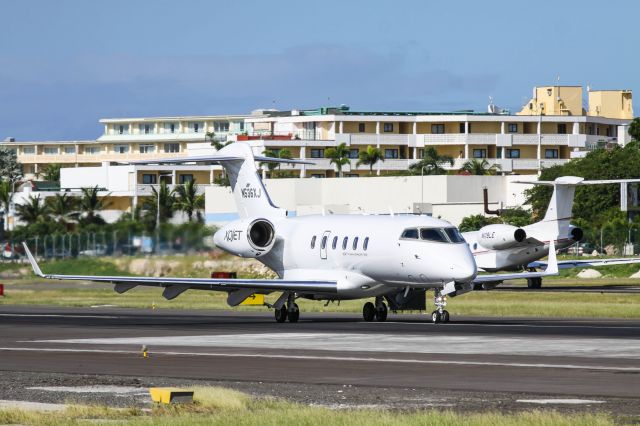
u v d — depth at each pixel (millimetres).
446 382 73000
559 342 99375
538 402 64375
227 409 62375
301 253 142875
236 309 170500
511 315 145000
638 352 90375
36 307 176875
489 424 55844
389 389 70312
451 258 125500
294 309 136250
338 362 85125
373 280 133625
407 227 129875
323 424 56406
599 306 154875
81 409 62250
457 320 135250
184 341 105938
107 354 94125
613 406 62750
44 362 88438
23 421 59000
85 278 132500
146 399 67562
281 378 76312
